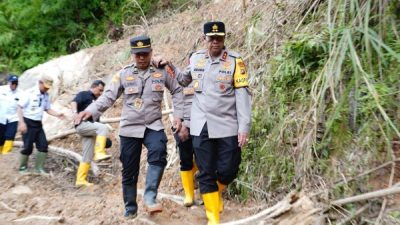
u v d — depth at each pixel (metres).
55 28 13.40
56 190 6.23
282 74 5.38
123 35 11.62
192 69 4.65
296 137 5.01
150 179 4.70
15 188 6.16
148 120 4.77
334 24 5.01
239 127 4.48
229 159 4.55
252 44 6.52
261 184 5.24
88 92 6.47
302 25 5.74
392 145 4.29
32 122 6.79
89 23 13.41
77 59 10.46
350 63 4.66
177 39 9.30
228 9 8.48
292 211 4.41
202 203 5.47
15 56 13.21
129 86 4.75
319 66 5.08
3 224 4.87
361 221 4.11
